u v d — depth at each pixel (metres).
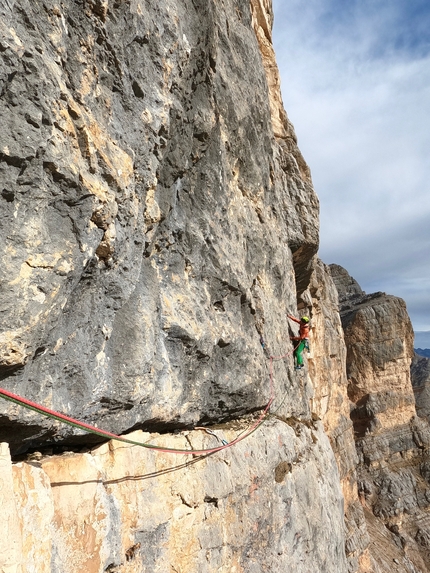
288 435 9.09
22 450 4.33
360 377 46.59
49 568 3.93
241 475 7.00
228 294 7.25
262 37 13.06
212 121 6.46
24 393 3.86
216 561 6.13
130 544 4.98
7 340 3.53
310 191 12.95
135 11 4.74
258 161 8.69
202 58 6.12
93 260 4.36
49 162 3.74
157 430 5.97
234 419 7.96
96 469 4.73
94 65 4.39
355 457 30.53
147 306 5.29
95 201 4.17
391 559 34.31
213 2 6.31
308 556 8.46
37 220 3.76
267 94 9.31
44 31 3.80
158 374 5.50
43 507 3.99
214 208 6.90
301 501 8.70
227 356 7.10
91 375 4.47
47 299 3.83
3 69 3.35
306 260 13.35
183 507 5.80
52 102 3.76
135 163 4.90
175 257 6.10
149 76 5.05
